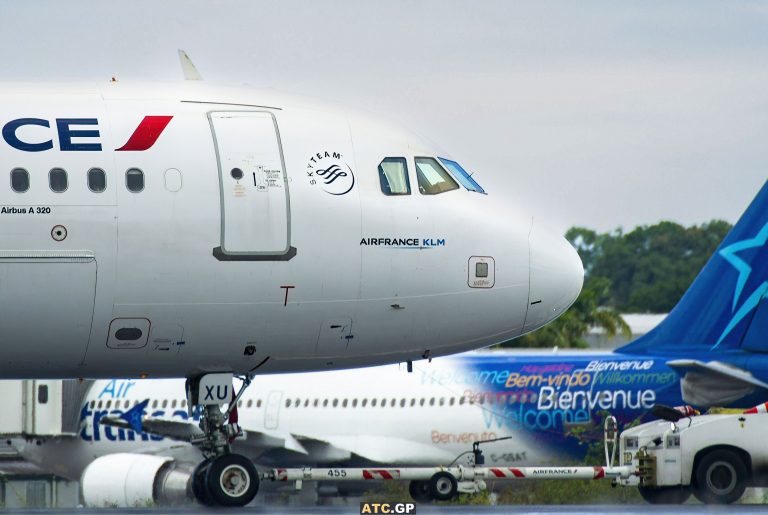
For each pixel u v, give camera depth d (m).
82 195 63.47
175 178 64.62
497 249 69.31
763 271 114.31
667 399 116.56
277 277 65.56
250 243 65.12
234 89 68.88
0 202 62.59
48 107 65.06
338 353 68.94
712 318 115.94
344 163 67.56
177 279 64.31
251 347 67.19
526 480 101.94
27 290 62.88
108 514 64.81
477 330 70.00
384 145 68.81
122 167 64.19
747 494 104.81
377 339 68.69
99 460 117.94
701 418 94.88
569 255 71.62
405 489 117.62
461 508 70.50
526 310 70.19
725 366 113.69
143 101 66.25
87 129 64.56
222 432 69.38
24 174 63.16
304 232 65.94
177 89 67.62
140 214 63.91
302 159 66.81
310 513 64.75
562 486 110.38
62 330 64.06
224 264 64.81
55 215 63.06
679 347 117.56
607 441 99.00
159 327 65.19
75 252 63.16
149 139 65.00
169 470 116.69
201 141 65.62
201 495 68.62
